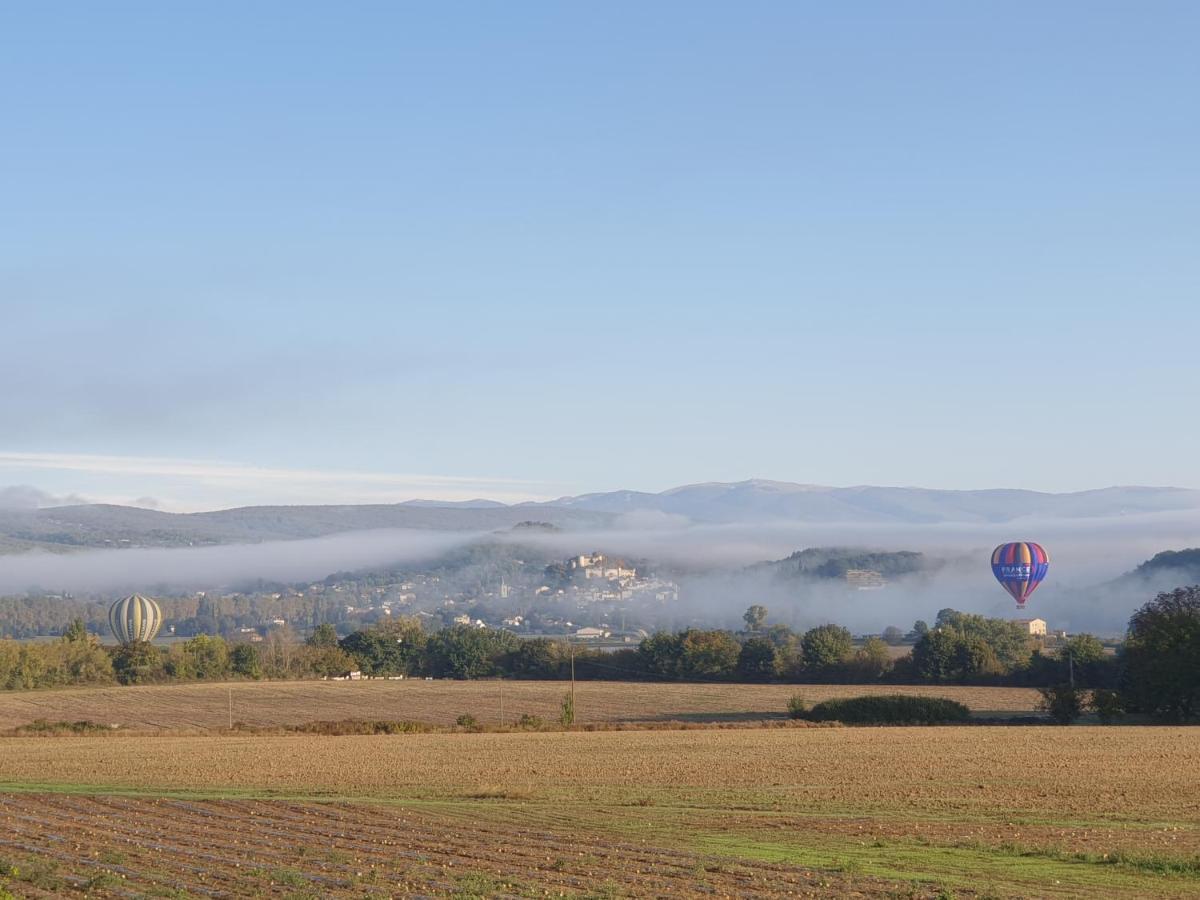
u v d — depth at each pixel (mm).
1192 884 26359
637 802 42125
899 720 94938
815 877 27188
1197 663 90938
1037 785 46719
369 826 35875
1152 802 41156
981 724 93625
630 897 24875
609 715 113125
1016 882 26609
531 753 64750
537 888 25812
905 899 24812
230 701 130500
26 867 27969
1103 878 27094
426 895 25172
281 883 26469
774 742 71625
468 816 38062
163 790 46469
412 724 90375
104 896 25047
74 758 63000
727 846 31891
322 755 64250
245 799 42312
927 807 40344
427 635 189375
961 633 143000
